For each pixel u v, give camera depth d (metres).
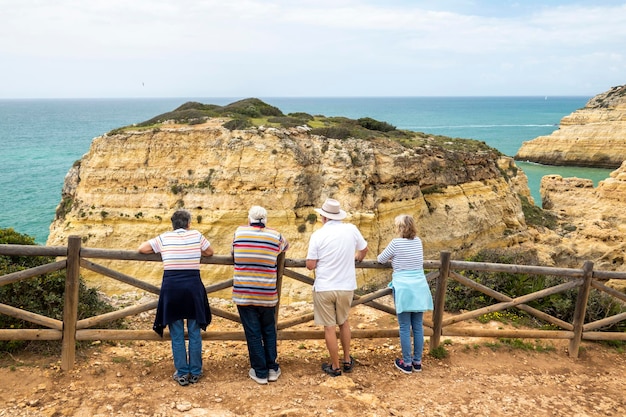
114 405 6.20
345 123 31.31
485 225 29.11
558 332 8.67
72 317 6.90
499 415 6.59
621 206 39.88
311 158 25.62
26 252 6.66
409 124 180.50
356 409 6.41
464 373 7.77
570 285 8.53
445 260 8.05
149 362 7.43
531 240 31.88
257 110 31.59
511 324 10.03
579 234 34.25
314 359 7.93
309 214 24.98
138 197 25.89
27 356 7.27
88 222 25.92
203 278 24.58
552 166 83.62
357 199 24.67
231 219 24.77
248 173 24.86
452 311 10.62
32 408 6.04
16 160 81.31
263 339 7.05
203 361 7.61
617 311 10.18
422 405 6.68
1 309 6.66
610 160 78.44
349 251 7.05
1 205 50.72
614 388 7.67
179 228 6.86
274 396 6.61
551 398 7.20
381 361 8.02
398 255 7.39
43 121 190.25
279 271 7.53
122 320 9.58
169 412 6.09
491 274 11.11
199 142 25.89
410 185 26.72
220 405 6.32
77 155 87.62
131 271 25.05
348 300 7.07
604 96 100.12
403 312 7.34
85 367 7.09
